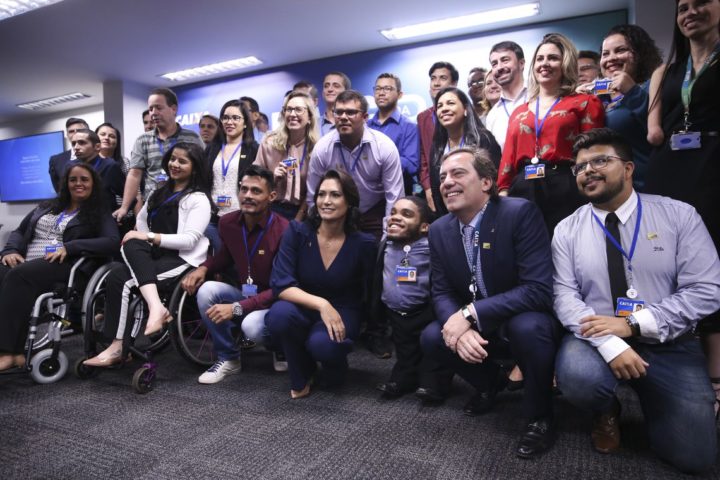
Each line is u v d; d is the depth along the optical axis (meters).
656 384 1.43
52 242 2.80
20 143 8.32
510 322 1.62
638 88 2.05
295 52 5.81
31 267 2.48
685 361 1.45
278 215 2.51
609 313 1.55
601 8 4.70
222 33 5.19
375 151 2.57
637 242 1.53
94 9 4.57
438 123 2.62
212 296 2.36
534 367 1.56
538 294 1.61
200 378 2.30
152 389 2.23
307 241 2.15
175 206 2.66
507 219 1.69
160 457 1.57
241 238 2.44
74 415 1.94
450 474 1.41
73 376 2.46
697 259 1.45
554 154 2.01
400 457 1.52
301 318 2.04
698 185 1.70
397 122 3.20
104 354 2.34
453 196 1.71
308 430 1.73
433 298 1.89
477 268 1.76
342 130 2.51
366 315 2.23
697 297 1.41
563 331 1.67
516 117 2.21
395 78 3.26
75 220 2.77
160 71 6.39
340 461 1.51
